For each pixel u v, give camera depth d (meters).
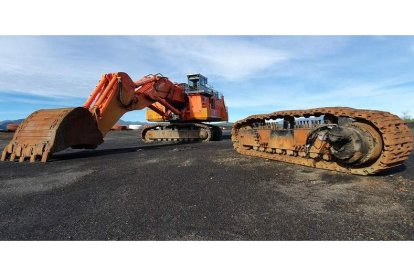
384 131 5.06
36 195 4.77
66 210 3.95
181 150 11.30
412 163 6.66
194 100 16.59
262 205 3.92
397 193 4.24
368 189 4.51
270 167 6.75
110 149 12.89
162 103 14.96
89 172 6.76
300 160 7.06
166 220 3.49
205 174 6.09
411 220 3.24
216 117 18.22
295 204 3.92
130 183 5.45
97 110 10.34
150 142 17.72
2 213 3.87
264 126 8.86
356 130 5.50
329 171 6.07
